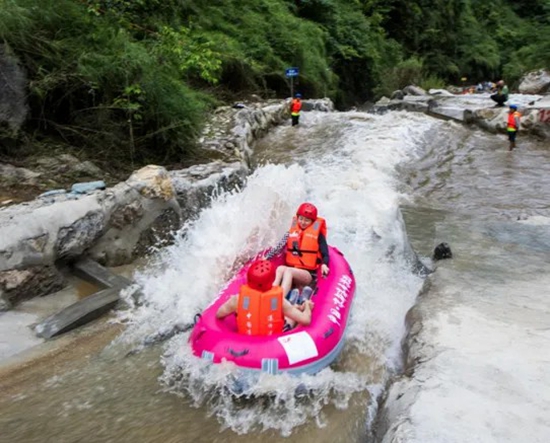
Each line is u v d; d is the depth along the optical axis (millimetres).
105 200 6711
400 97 24719
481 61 38719
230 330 4984
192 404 4480
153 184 7281
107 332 5520
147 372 4895
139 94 9031
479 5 44719
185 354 4879
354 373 4949
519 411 3785
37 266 5988
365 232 8148
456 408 3836
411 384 4238
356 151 13453
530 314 5281
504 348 4621
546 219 9062
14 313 5688
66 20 8992
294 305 4992
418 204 10305
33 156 8062
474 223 8836
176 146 9828
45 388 4645
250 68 18969
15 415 4309
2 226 5832
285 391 4441
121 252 6902
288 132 16250
